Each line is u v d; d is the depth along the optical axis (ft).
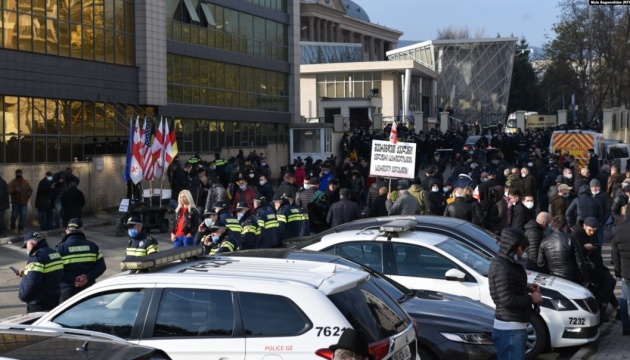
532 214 57.52
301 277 22.91
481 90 335.88
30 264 34.24
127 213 80.28
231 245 43.24
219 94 140.56
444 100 337.31
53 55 101.09
